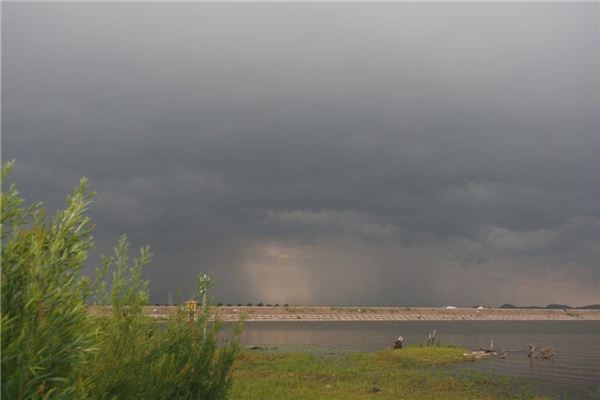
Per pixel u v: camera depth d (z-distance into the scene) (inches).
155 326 287.6
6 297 141.9
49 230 157.5
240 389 784.3
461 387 994.7
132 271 263.1
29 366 131.0
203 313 330.3
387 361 1454.2
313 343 2412.6
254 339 2736.2
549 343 2640.3
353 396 830.5
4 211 146.0
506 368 1382.9
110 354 224.4
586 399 924.6
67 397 141.8
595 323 7509.8
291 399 749.3
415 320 7696.9
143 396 238.5
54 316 143.6
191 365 293.4
